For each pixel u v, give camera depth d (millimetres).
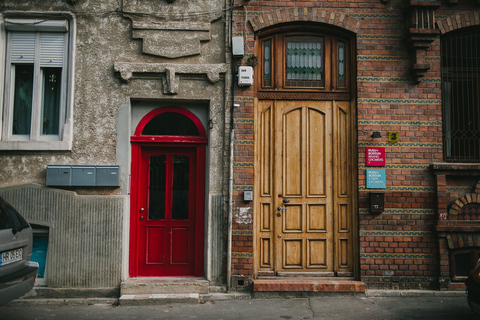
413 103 6387
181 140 6402
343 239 6438
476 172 6203
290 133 6473
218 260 6168
